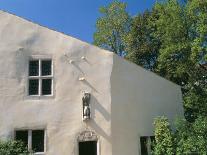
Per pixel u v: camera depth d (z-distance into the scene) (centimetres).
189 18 2316
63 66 1755
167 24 2366
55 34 1780
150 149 1883
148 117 1941
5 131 1653
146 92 1964
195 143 1694
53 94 1720
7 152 1496
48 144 1673
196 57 2170
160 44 2973
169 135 1784
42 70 1747
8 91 1692
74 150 1688
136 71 1936
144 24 3059
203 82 2395
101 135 1722
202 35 2128
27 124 1673
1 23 1756
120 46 3703
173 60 2428
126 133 1811
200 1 2172
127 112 1842
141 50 3011
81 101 1738
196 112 2367
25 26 1767
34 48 1752
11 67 1717
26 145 1662
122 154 1770
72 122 1708
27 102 1694
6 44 1738
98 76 1780
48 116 1697
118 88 1827
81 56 1780
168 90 2091
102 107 1750
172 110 2075
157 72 2780
